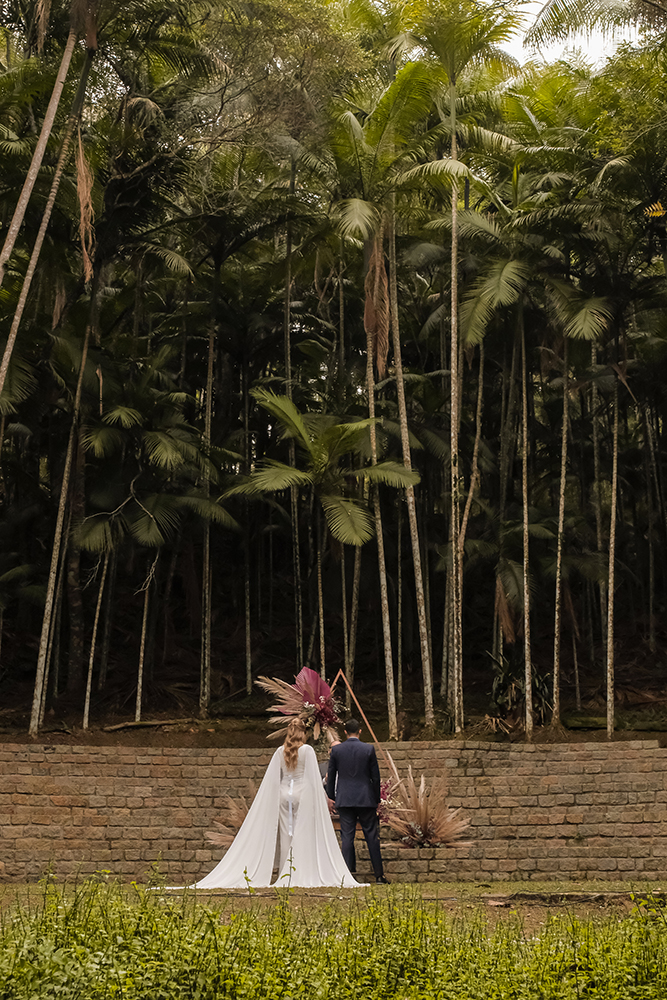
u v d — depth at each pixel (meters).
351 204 15.77
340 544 17.84
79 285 16.94
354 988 4.29
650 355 18.83
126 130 15.55
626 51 16.03
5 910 6.33
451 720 16.36
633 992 4.35
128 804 12.20
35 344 16.17
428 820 10.91
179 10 14.91
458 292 18.42
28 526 19.92
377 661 20.11
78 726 16.16
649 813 11.88
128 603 21.52
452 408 16.69
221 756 13.69
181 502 16.86
